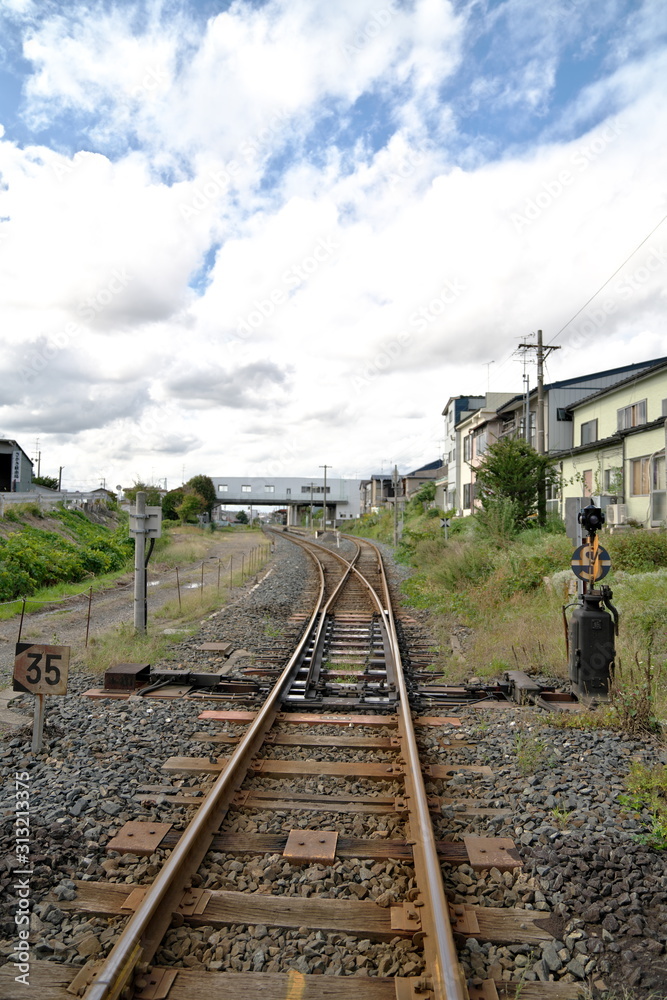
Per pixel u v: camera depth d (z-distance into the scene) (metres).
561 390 28.02
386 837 4.14
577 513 7.54
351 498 100.75
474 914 3.32
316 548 39.88
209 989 2.80
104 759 5.44
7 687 7.84
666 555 12.55
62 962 2.98
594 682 7.02
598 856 3.88
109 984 2.63
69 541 24.28
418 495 55.84
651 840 4.01
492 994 2.79
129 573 22.77
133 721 6.49
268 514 175.38
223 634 11.24
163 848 3.96
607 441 19.88
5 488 35.53
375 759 5.57
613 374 28.27
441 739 6.08
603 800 4.68
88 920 3.29
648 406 19.03
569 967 2.97
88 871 3.71
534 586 13.05
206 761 5.41
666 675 7.17
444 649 9.98
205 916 3.26
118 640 9.92
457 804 4.62
